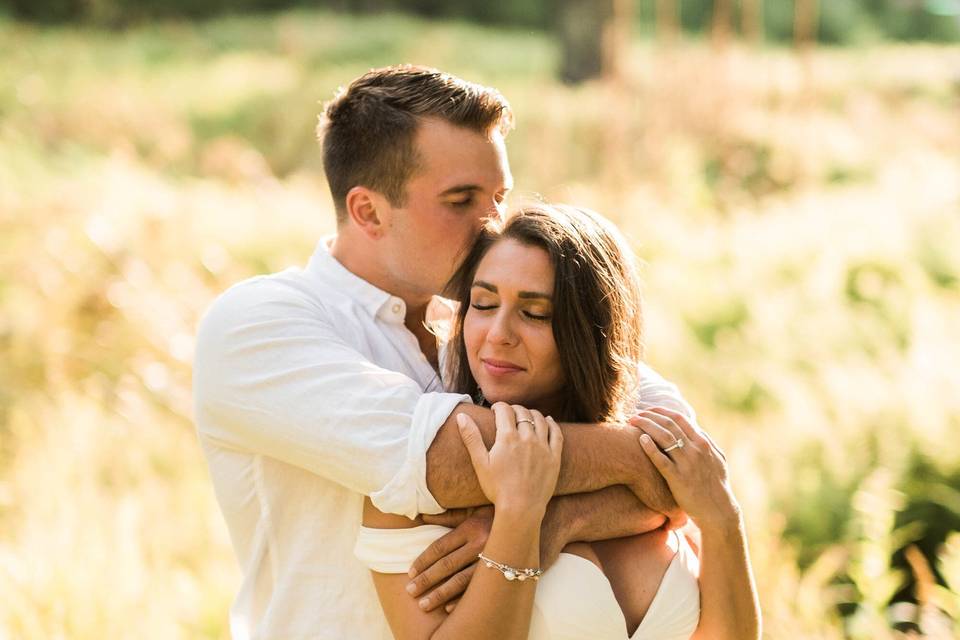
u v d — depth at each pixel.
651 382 2.48
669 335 5.99
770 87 13.71
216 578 3.71
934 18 30.31
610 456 2.04
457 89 2.31
